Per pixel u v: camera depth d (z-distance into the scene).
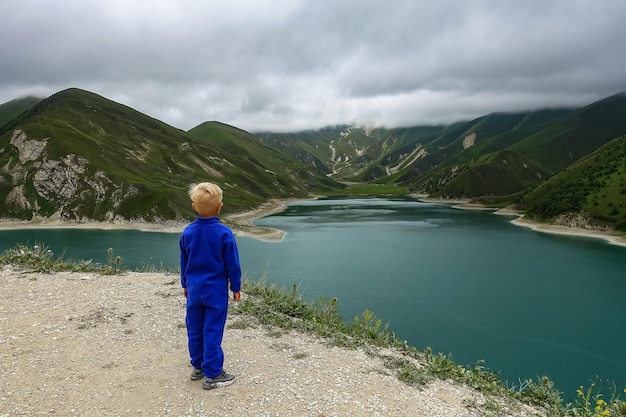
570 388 24.30
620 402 6.81
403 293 42.91
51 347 6.30
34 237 88.56
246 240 79.94
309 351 6.91
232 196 158.38
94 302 8.51
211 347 5.30
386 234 89.00
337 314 9.88
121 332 7.06
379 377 6.16
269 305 9.34
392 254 65.38
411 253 66.50
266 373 5.90
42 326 7.07
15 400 4.82
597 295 43.53
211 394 5.18
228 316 8.38
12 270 10.48
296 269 53.56
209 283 5.28
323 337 7.79
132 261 59.53
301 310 9.44
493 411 5.64
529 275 52.28
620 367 27.14
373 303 39.25
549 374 26.05
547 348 29.95
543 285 47.38
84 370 5.64
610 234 91.12
